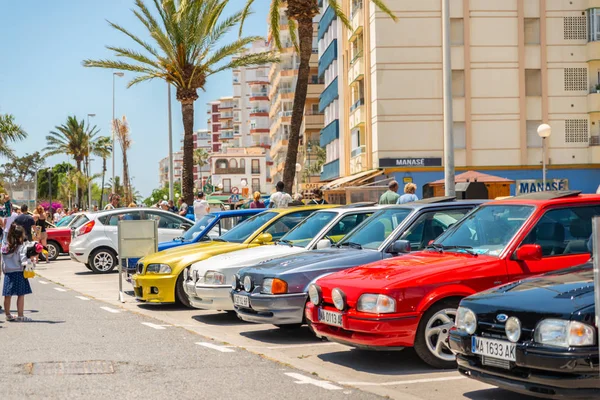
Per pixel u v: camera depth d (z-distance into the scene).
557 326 6.68
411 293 8.95
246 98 167.12
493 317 7.25
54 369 9.30
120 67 34.91
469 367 7.46
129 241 16.98
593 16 44.97
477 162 44.88
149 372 9.12
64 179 129.38
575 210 9.51
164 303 16.58
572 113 45.25
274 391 8.10
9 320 13.76
